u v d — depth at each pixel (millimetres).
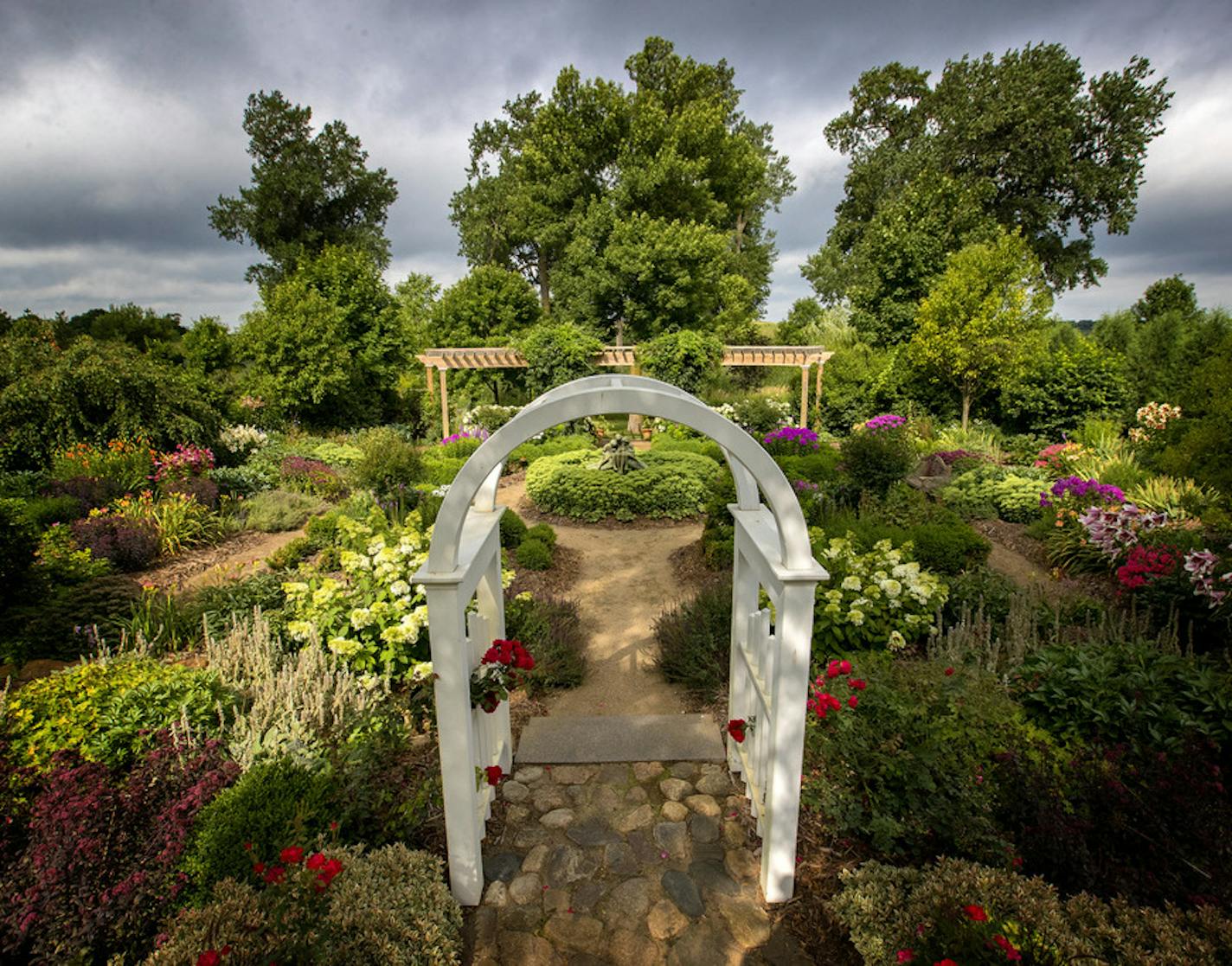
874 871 2453
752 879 2682
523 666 2908
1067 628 4770
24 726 3018
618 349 15672
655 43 20391
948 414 14641
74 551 6398
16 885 2354
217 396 13812
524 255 26344
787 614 2254
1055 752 2982
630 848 2877
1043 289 13320
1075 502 7543
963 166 19812
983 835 2482
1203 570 4504
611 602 6105
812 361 15102
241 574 6391
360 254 17859
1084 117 18672
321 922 1974
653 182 17828
